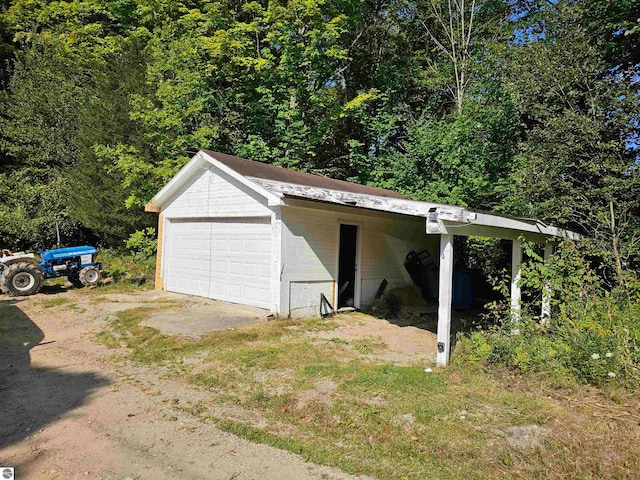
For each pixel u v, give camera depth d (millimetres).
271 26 16797
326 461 3281
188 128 15633
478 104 13539
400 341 7043
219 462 3268
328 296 9219
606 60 9328
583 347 4914
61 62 17266
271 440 3604
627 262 7539
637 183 7762
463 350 5961
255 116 16891
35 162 16531
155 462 3260
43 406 4340
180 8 17203
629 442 3445
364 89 20047
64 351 6316
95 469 3150
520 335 5707
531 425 3797
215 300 9898
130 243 13781
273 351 6039
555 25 9766
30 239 15250
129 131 14422
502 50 12695
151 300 10086
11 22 19391
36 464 3215
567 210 8273
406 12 18703
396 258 11312
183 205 10906
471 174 12742
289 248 8336
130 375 5270
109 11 18203
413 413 4031
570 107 9016
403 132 17719
